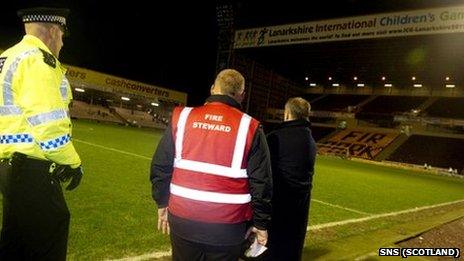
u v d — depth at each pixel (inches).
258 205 85.2
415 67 1375.5
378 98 1748.3
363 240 206.2
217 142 84.7
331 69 1549.0
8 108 83.0
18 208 83.7
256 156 84.9
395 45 1110.4
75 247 152.3
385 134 1528.1
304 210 127.4
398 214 312.3
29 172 83.0
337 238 212.7
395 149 1386.6
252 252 89.4
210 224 83.7
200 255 86.6
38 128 78.3
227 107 89.0
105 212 208.5
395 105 1653.5
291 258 126.3
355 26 1013.2
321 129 1679.4
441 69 1354.6
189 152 86.4
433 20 880.3
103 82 1229.1
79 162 87.0
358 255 179.2
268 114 1589.6
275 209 124.8
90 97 1236.5
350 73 1596.9
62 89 88.0
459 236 250.5
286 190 123.8
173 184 88.4
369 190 459.2
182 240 86.7
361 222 263.6
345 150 1428.4
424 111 1544.0
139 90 1334.9
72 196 233.8
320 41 1077.1
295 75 1700.3
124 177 323.6
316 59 1393.9
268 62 1467.8
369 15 986.7
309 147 125.5
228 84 90.9
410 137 1462.8
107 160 414.6
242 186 85.4
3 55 88.0
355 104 1727.4
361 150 1414.9
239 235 86.7
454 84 1574.8
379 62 1350.9
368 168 898.7
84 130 802.2
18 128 82.6
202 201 83.8
